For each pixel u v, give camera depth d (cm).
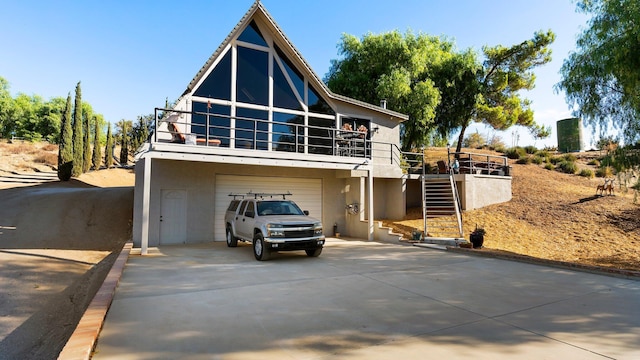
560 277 845
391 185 1934
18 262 1098
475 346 436
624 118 1159
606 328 502
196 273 871
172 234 1414
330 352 416
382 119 1933
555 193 1989
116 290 702
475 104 2602
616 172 1259
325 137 1642
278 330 488
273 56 1628
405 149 2694
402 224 1753
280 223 1045
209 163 1495
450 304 619
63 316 746
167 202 1414
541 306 609
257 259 1070
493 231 1558
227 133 1494
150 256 1123
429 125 2595
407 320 534
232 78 1514
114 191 1984
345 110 1797
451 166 1919
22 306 786
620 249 1277
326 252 1239
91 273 1051
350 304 615
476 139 4359
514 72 2825
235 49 1534
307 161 1466
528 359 399
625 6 1043
